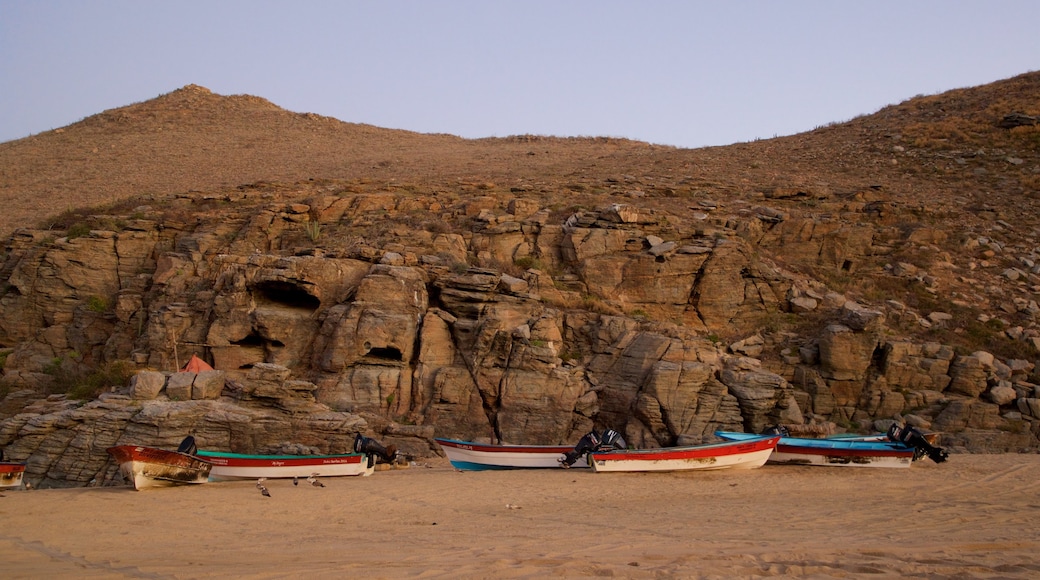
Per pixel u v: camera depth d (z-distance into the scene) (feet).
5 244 106.63
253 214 103.19
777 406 78.89
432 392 78.69
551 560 33.71
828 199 128.47
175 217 105.19
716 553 35.58
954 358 88.28
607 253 94.68
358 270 86.69
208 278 90.27
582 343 84.48
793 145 179.52
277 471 63.52
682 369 77.41
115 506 52.85
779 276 96.37
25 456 67.15
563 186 126.11
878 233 115.96
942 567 32.42
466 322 82.17
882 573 31.40
